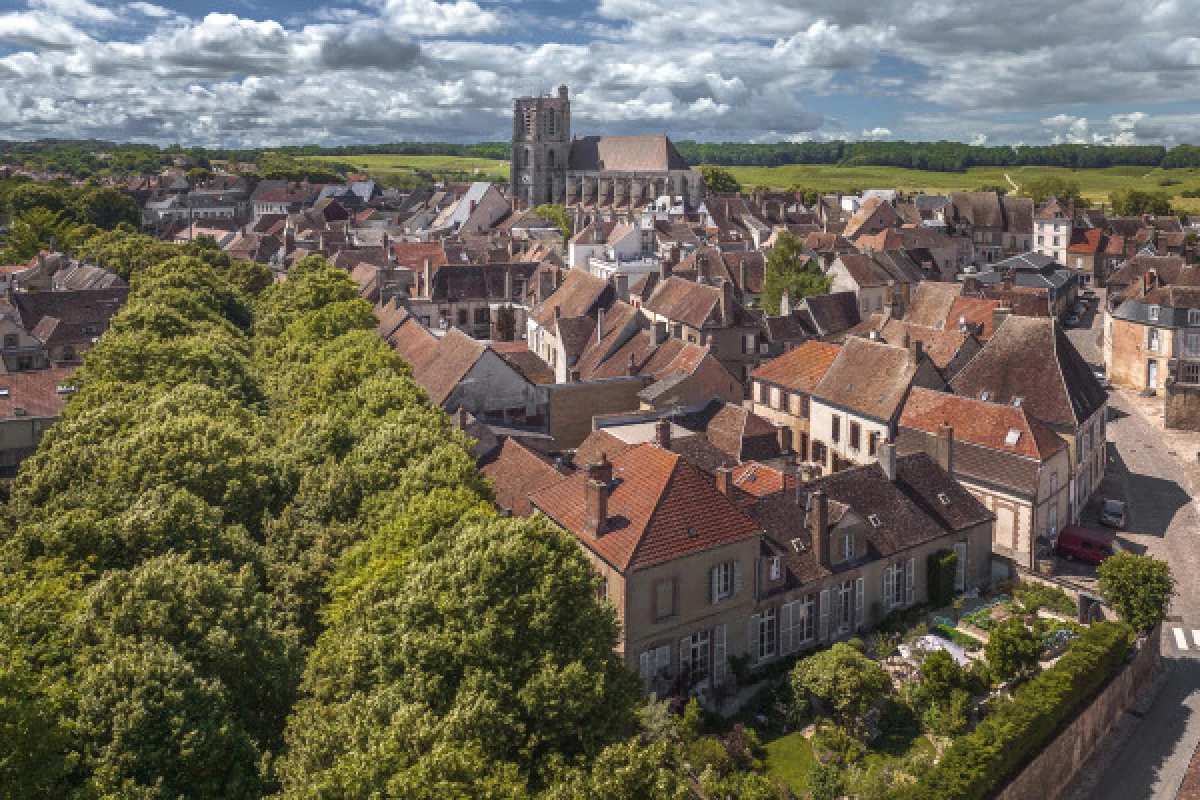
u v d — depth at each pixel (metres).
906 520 59.81
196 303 109.56
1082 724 47.72
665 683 49.19
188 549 47.59
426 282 130.12
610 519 50.38
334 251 160.38
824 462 85.06
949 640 55.78
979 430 71.69
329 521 54.53
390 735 30.11
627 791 30.20
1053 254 194.75
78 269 147.12
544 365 105.31
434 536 45.38
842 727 46.66
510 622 37.50
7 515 53.03
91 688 33.25
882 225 191.25
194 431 58.75
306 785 29.02
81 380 82.19
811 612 54.97
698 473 52.22
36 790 29.47
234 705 38.12
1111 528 74.94
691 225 198.38
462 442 61.12
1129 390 115.00
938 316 106.75
